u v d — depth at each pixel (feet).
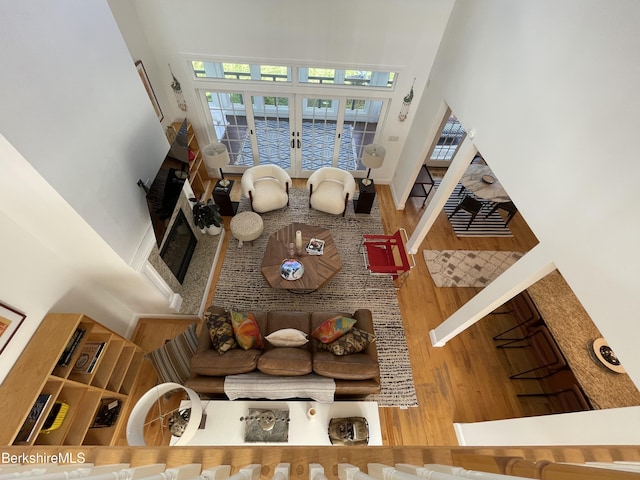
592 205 6.29
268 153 18.78
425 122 14.83
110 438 9.25
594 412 6.08
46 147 6.36
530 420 7.66
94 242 8.17
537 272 7.70
